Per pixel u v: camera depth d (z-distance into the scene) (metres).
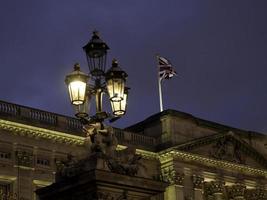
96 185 16.20
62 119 58.06
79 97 19.00
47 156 55.94
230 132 71.00
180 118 67.56
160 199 61.69
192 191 65.31
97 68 19.70
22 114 55.28
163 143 65.94
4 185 52.84
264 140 76.81
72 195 16.91
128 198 16.81
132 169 17.31
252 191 72.62
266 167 75.06
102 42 19.80
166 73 67.94
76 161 17.52
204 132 69.50
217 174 68.75
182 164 65.38
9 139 53.97
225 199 69.75
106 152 17.52
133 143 64.56
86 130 18.30
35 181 54.50
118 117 19.84
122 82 19.56
